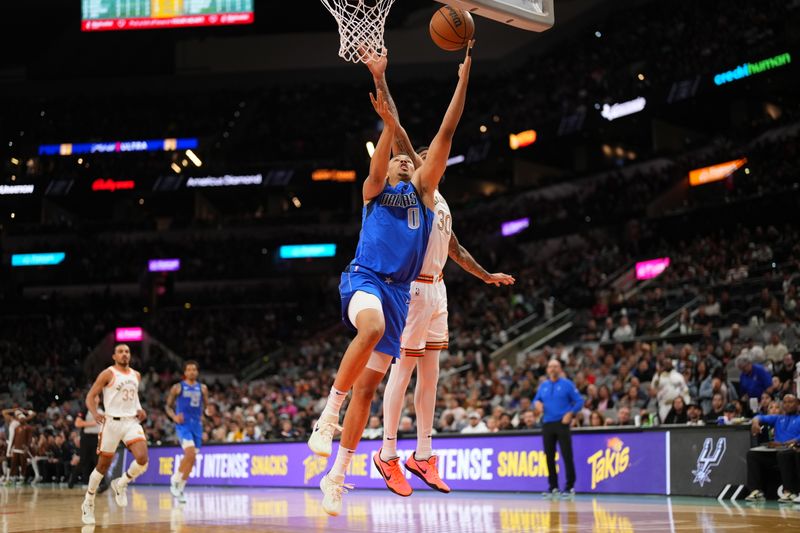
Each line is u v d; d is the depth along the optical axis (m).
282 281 35.56
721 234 24.44
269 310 34.12
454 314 27.66
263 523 6.04
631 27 32.06
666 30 30.70
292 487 14.62
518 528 5.17
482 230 32.94
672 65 28.70
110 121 39.09
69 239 37.28
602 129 30.25
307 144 37.56
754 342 15.30
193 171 37.22
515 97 35.00
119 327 33.41
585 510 7.25
